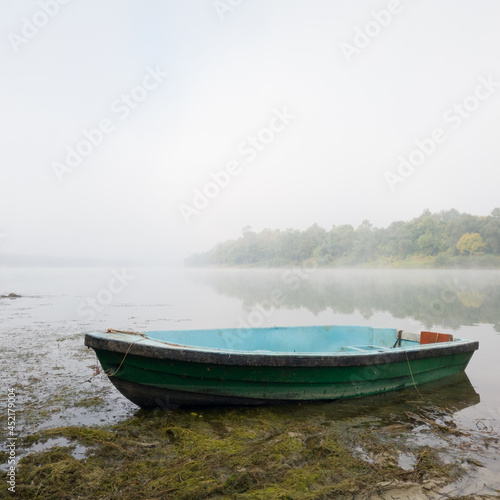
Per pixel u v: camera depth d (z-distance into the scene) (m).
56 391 7.21
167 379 5.96
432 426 5.80
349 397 6.74
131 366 5.90
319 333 9.03
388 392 7.10
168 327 14.95
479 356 9.94
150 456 4.85
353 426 5.81
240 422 5.85
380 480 4.27
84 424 5.82
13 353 10.12
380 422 5.96
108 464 4.65
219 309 21.09
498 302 23.39
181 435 5.30
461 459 4.80
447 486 4.18
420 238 78.38
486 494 4.03
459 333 13.30
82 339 12.07
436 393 7.21
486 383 7.78
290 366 6.14
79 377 8.08
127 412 6.31
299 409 6.41
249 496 3.95
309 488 4.16
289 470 4.50
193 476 4.32
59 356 9.82
